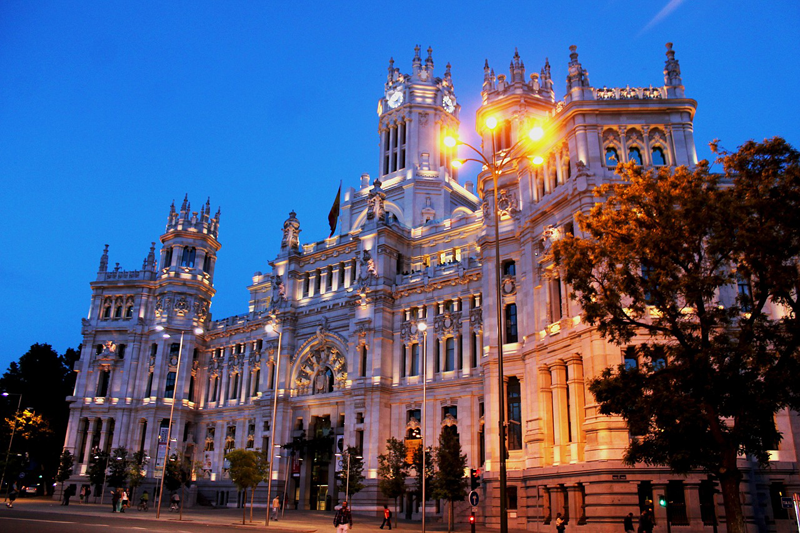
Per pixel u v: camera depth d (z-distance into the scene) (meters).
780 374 31.84
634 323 37.03
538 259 63.50
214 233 122.12
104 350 112.88
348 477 69.12
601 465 48.47
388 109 112.88
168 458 88.12
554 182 64.25
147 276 116.25
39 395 125.56
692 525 46.56
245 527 53.81
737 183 34.94
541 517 55.94
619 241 36.81
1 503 80.50
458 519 68.00
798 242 32.72
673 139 59.34
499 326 34.50
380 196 92.06
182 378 108.69
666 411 32.91
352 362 86.12
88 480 104.75
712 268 34.38
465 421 75.31
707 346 33.69
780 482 51.41
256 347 103.88
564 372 57.62
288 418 92.56
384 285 86.44
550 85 82.06
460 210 105.62
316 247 100.69
